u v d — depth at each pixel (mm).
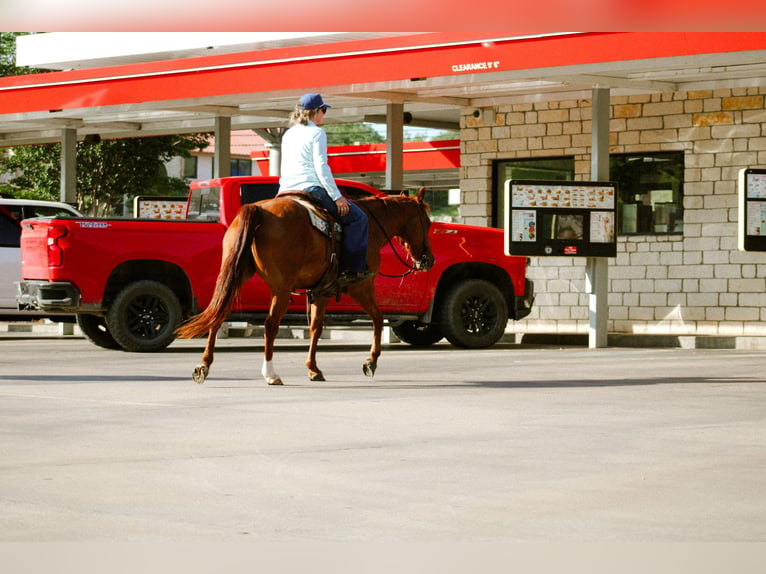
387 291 17203
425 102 21156
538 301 22141
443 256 17578
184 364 14234
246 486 6609
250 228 11273
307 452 7691
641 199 21203
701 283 20438
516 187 17234
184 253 16391
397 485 6660
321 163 11781
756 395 11000
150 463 7277
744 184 17000
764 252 18312
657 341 19250
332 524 5742
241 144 60688
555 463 7344
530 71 16203
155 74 19500
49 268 15914
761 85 18766
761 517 5941
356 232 12008
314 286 11906
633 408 9992
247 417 9305
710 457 7578
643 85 18469
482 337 17828
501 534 5566
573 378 12617
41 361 14633
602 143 17656
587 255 17578
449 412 9672
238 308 16672
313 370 12234
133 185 35875
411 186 34656
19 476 6859
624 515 5965
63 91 20641
